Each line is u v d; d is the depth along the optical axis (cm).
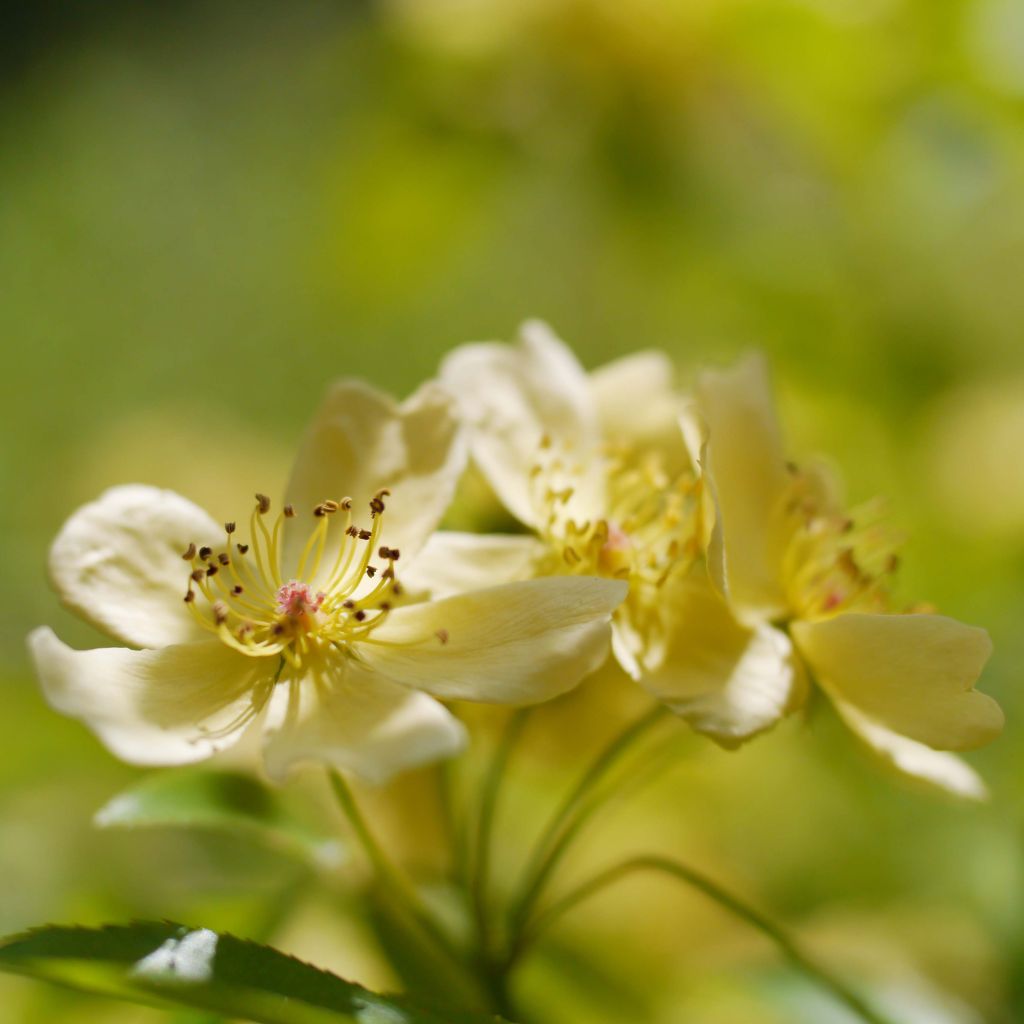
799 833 42
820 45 41
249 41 83
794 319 43
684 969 39
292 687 32
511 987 35
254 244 74
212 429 51
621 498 34
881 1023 34
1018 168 42
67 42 85
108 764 41
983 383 44
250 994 30
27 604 55
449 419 33
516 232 58
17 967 30
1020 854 39
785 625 33
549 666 31
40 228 75
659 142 42
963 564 42
